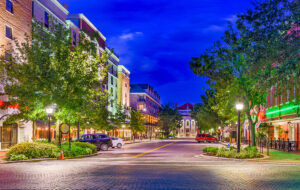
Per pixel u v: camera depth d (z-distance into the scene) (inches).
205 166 647.1
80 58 979.3
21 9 1230.9
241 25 751.1
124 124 2146.9
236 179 461.1
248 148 1034.1
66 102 903.7
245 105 1093.1
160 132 3786.9
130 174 513.0
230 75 997.8
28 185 401.7
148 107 4111.7
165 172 541.3
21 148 808.9
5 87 906.7
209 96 1577.3
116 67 2728.8
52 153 847.1
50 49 947.3
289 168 609.6
